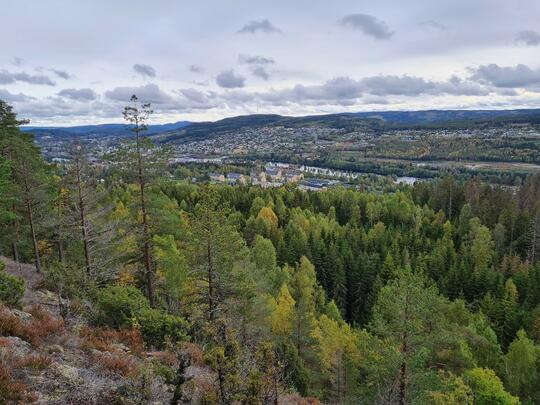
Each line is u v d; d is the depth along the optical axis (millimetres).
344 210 85562
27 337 9109
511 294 45719
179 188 84250
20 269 23484
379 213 79125
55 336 9648
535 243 60531
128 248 23250
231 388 7535
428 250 61500
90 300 14523
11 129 28109
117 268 22328
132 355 10172
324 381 29625
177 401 7434
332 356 27609
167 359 10539
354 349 27516
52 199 27203
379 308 20797
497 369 31578
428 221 72375
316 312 40562
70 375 7648
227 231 20156
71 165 22312
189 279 21719
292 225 65750
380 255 57750
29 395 6523
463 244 61219
